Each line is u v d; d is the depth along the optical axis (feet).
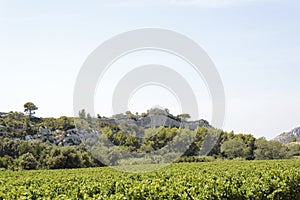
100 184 43.65
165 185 43.04
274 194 45.27
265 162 101.96
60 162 119.34
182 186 39.19
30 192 38.32
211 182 41.91
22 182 56.39
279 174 53.36
